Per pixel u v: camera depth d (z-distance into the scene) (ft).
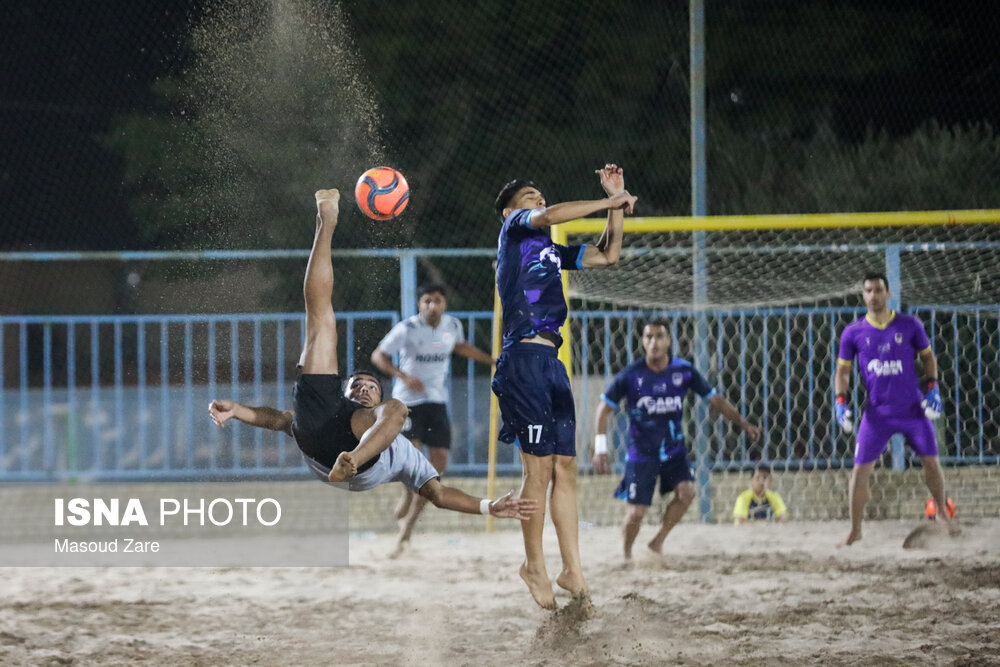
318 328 63.62
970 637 58.13
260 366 126.00
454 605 68.54
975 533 94.73
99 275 167.63
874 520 105.70
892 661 53.62
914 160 169.68
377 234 145.38
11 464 125.18
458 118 192.44
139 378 123.54
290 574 80.84
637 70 192.44
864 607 65.46
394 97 191.52
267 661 55.77
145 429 125.08
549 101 192.85
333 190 65.87
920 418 89.35
